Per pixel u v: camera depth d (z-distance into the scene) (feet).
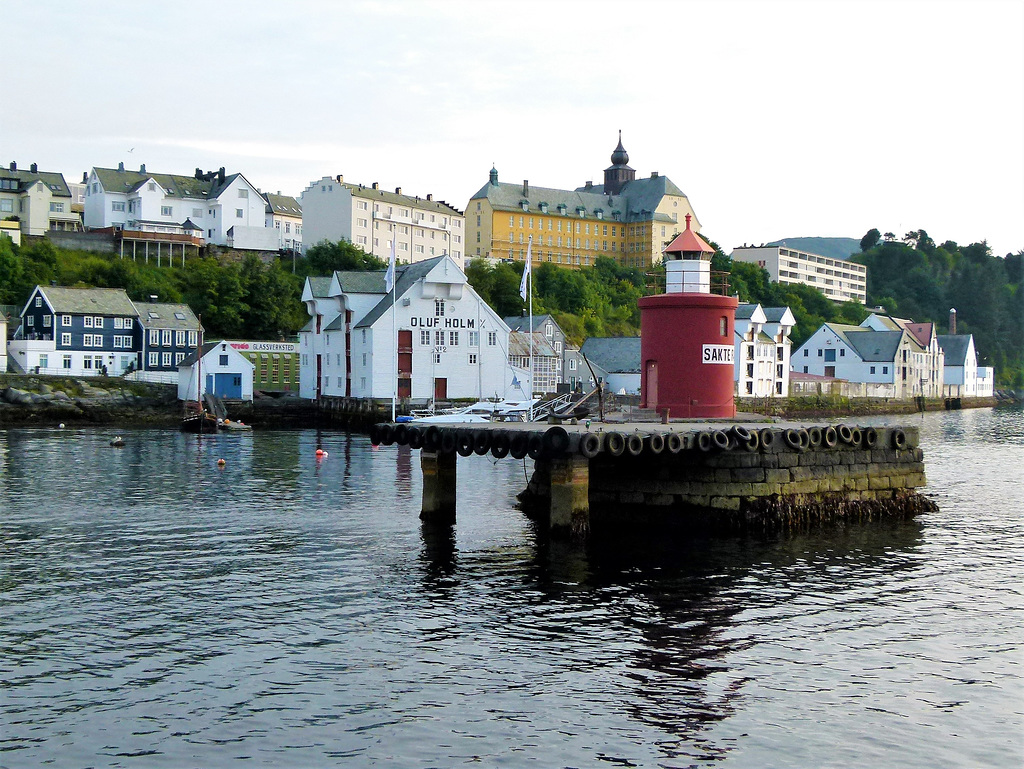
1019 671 77.71
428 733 65.05
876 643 84.17
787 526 129.49
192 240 485.97
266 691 71.61
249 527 132.67
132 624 86.89
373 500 157.79
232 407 343.46
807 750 63.67
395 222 549.95
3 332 361.71
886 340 563.48
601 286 588.09
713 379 166.81
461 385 348.38
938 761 62.44
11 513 141.59
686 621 89.45
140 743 63.00
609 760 61.82
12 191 491.31
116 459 215.51
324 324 376.48
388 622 88.28
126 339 385.70
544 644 82.53
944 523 140.77
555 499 119.85
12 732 64.23
